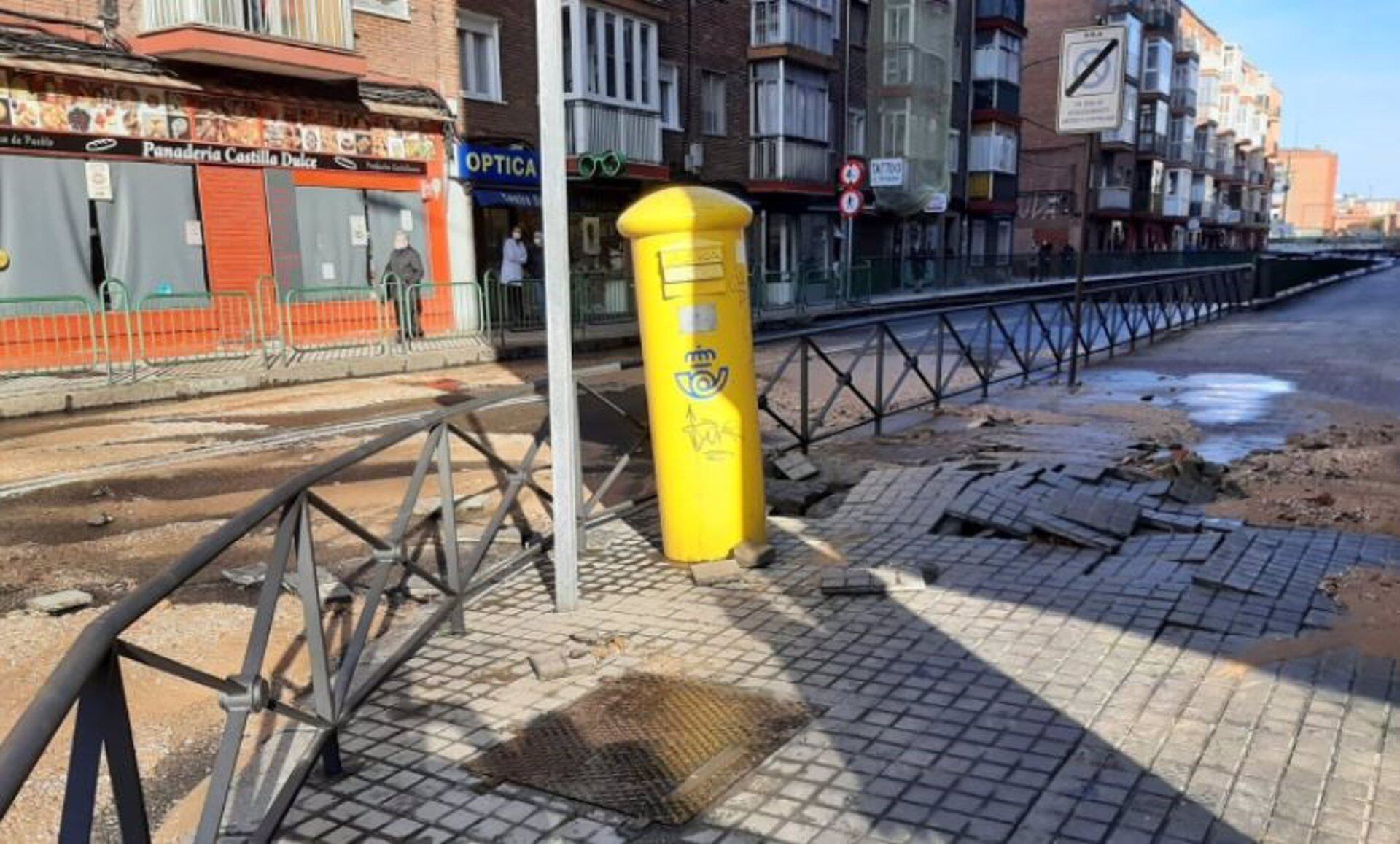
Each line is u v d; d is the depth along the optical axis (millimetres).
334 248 17984
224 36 15102
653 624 4523
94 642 1709
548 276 4555
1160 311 18734
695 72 26656
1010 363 15047
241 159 16453
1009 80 42844
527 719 3648
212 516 6938
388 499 7316
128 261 15273
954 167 40719
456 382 14125
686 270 5098
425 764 3354
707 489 5262
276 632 4727
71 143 14430
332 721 3260
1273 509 6074
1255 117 91938
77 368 13758
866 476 6727
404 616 4895
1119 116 10922
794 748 3344
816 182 31203
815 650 4145
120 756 1791
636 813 3016
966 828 2863
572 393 5098
